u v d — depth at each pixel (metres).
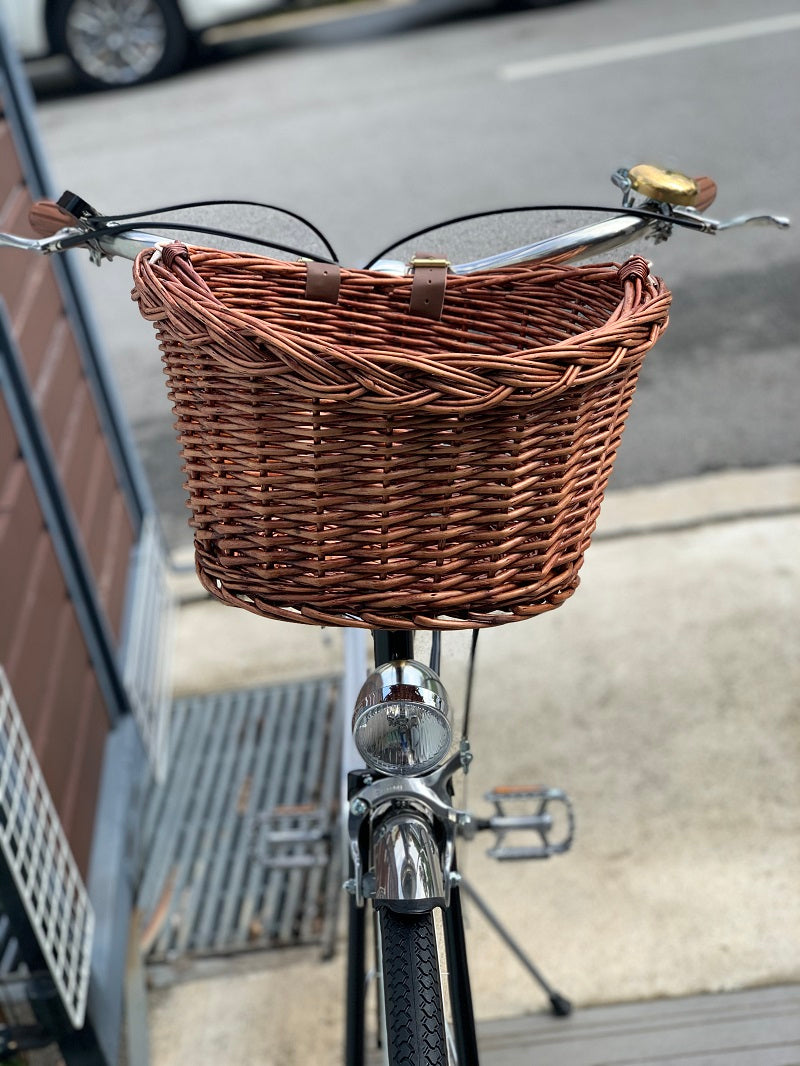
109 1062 1.72
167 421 3.82
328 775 2.41
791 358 3.59
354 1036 1.31
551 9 7.67
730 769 2.26
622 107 5.68
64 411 2.52
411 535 0.86
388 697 1.00
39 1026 1.68
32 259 2.48
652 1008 1.79
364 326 0.98
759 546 2.94
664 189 1.01
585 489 0.92
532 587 0.89
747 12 6.92
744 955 1.86
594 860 2.10
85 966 1.73
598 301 1.11
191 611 3.14
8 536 2.00
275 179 5.42
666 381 3.59
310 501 0.86
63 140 6.54
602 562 3.00
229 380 0.85
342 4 8.45
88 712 2.27
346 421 0.83
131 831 2.24
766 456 3.24
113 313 4.61
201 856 2.25
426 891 1.00
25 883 1.57
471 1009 1.19
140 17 7.20
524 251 1.06
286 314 0.99
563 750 2.38
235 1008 1.91
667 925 1.94
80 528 2.47
